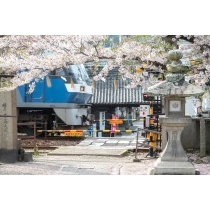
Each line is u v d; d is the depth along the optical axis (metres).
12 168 12.23
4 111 13.35
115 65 14.98
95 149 17.36
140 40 14.92
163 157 10.51
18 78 15.86
